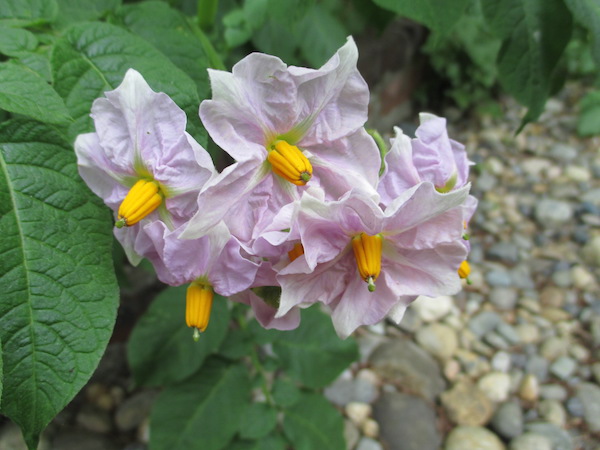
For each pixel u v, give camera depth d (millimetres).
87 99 98
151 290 247
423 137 96
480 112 388
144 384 177
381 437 226
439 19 109
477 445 223
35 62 100
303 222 81
